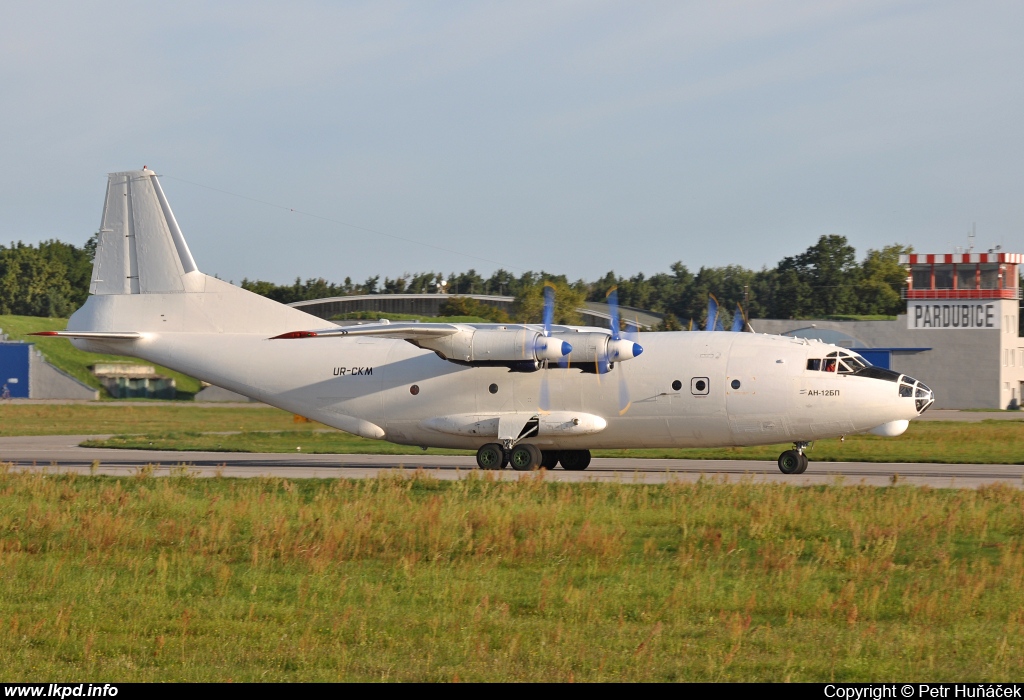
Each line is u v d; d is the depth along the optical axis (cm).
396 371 10275
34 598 4791
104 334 10850
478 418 9906
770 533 6116
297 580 5084
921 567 5312
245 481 8625
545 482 8156
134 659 3825
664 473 9725
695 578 5003
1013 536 6038
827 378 9200
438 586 4925
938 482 8519
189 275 11075
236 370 10775
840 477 7950
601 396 9588
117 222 11281
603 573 5200
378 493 7544
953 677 3612
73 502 7469
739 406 9294
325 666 3697
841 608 4438
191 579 5128
